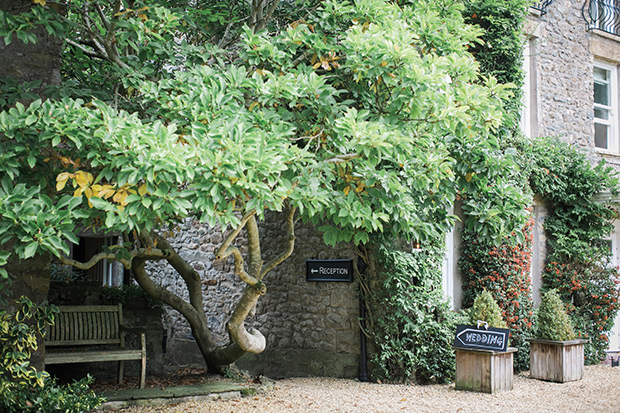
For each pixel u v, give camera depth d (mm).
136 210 3467
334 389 6965
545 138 9555
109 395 5777
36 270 4941
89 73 6418
